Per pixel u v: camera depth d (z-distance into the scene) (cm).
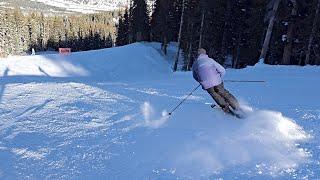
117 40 7969
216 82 740
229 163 469
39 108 825
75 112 781
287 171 440
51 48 11006
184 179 420
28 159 493
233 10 3731
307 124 670
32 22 10562
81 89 1176
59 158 497
